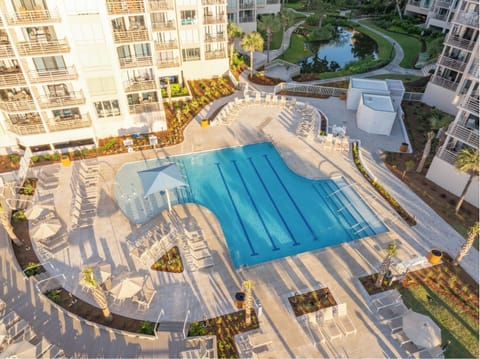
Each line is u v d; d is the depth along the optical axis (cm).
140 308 1970
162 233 2423
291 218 2600
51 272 2164
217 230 2467
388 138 3388
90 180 2877
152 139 3198
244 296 1958
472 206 2630
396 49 5709
